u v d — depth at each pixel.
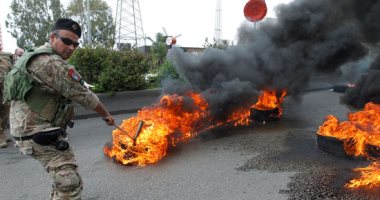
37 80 2.58
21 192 3.71
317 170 3.91
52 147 2.74
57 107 2.74
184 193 3.48
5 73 5.56
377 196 3.18
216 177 3.86
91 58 8.39
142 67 8.79
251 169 4.07
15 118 2.71
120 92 8.40
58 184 2.77
